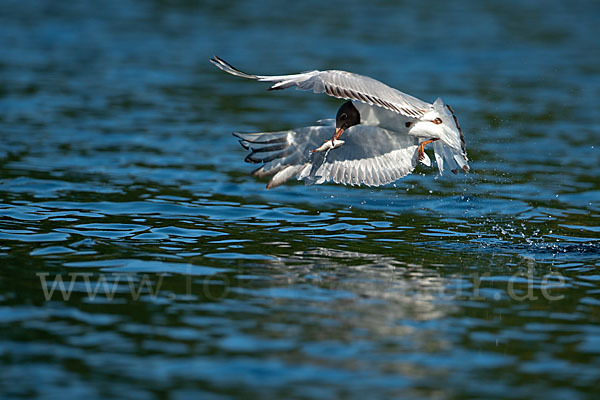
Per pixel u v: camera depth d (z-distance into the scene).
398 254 11.91
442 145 11.61
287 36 36.34
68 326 8.65
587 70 30.86
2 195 14.56
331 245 12.34
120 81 27.34
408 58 32.22
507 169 18.00
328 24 39.84
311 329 8.70
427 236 13.07
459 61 31.97
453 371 7.75
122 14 40.75
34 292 9.67
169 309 9.23
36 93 24.75
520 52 34.16
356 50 33.44
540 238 13.02
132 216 13.65
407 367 7.81
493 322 9.08
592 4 47.16
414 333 8.68
